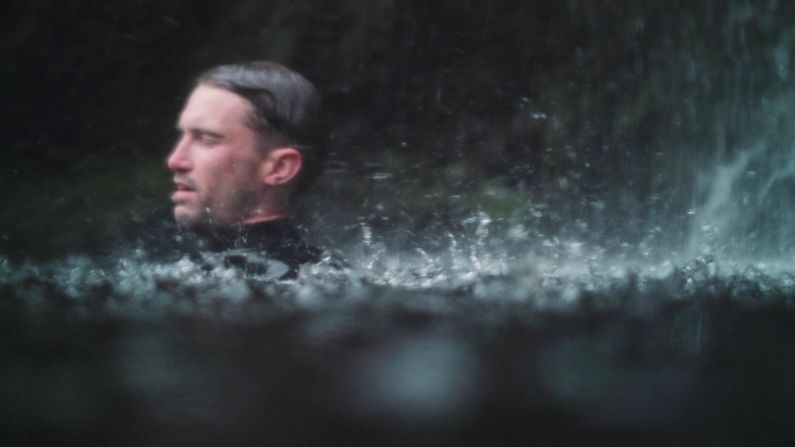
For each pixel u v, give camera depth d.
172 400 1.61
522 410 1.66
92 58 7.42
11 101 7.16
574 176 6.00
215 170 3.51
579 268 3.55
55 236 4.39
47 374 1.78
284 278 3.23
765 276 3.36
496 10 7.21
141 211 5.93
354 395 1.71
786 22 5.70
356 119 7.28
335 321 2.47
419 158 6.78
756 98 5.63
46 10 7.40
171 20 7.53
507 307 2.77
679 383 1.88
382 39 7.55
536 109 6.78
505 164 6.43
